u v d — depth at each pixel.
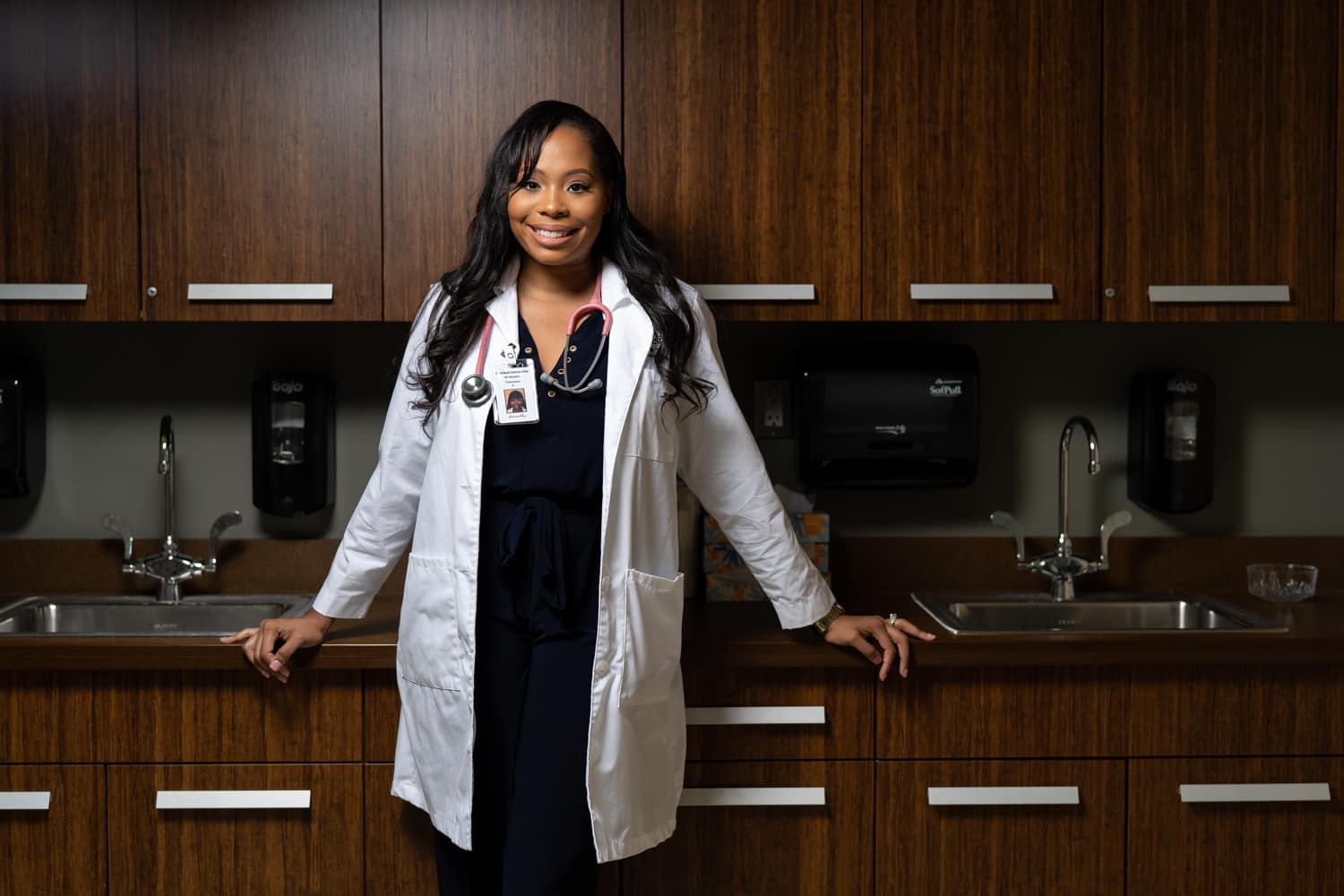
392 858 1.88
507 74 2.00
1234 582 2.38
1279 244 2.05
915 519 2.40
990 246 2.03
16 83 1.98
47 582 2.32
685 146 2.02
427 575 1.64
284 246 2.00
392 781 1.85
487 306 1.68
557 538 1.57
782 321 2.20
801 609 1.81
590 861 1.60
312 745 1.87
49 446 2.35
